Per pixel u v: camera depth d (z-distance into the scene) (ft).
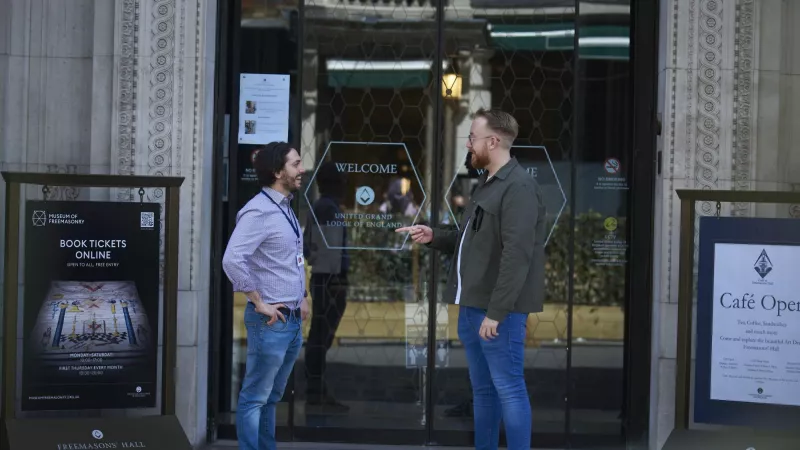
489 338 15.06
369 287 19.98
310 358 19.97
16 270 16.12
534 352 19.81
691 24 18.33
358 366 19.98
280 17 19.70
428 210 19.80
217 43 19.49
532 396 19.83
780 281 15.81
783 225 15.79
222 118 19.53
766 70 18.40
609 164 19.58
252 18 19.67
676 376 16.80
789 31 18.52
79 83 18.89
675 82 18.38
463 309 16.02
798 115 18.52
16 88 18.72
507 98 19.75
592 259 19.65
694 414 16.22
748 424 15.99
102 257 16.49
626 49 19.56
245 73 19.67
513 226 14.94
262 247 16.01
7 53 18.67
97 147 18.65
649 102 19.45
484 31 19.77
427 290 19.92
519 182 15.23
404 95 19.81
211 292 19.53
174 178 16.34
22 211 18.56
